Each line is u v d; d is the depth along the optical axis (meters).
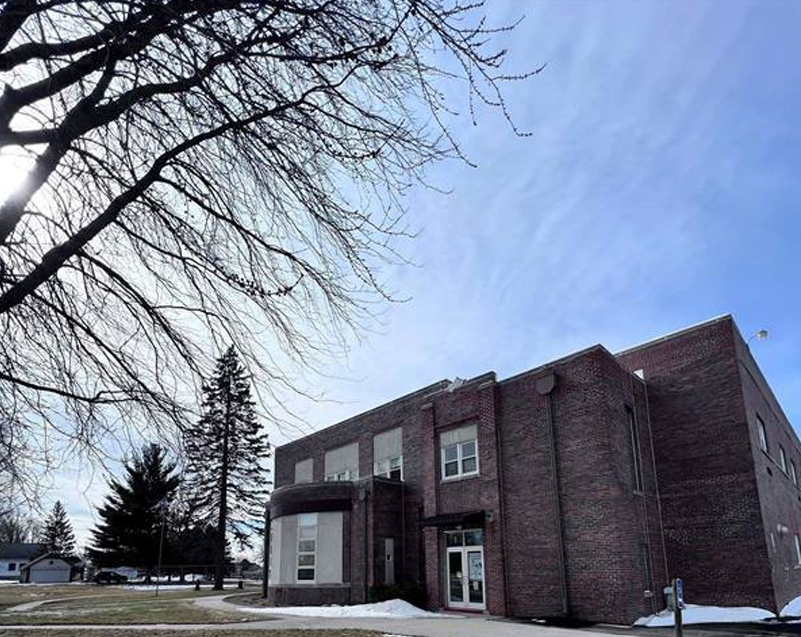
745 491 19.52
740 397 20.22
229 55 4.28
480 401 22.56
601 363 19.39
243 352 5.48
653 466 21.52
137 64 4.04
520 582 19.91
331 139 4.86
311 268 5.34
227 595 33.44
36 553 79.31
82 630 15.95
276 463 37.47
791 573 22.98
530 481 20.39
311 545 25.38
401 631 15.42
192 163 5.07
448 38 4.44
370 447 29.88
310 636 14.52
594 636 14.32
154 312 5.07
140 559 51.34
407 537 25.36
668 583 20.14
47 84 3.75
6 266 4.22
